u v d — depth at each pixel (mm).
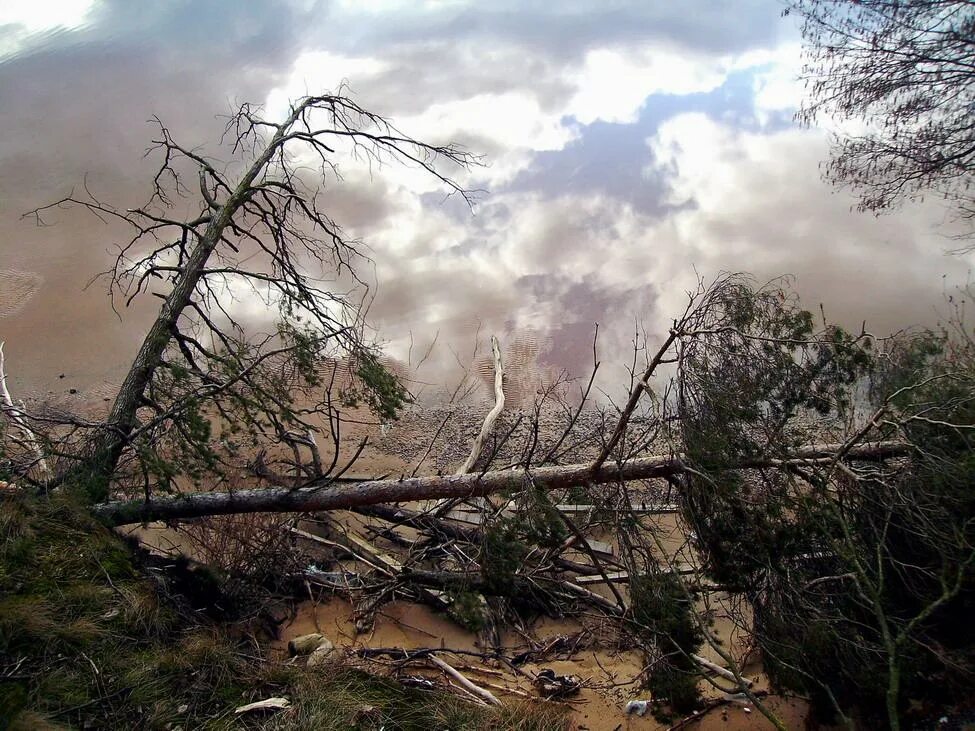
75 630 5234
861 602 5703
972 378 5973
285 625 6953
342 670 5590
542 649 6727
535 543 6633
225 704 5121
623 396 10016
